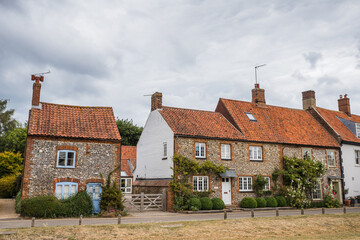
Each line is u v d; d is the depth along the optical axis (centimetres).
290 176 2812
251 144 2800
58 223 1691
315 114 3594
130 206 2606
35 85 2264
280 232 1670
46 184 1995
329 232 1733
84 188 2088
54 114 2252
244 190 2700
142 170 3064
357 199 3288
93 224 1642
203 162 2548
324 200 3027
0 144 4688
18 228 1459
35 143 2009
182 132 2528
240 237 1527
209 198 2462
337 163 3275
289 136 3064
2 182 3497
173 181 2408
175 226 1638
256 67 3394
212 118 2938
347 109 3956
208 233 1557
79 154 2114
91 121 2309
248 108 3216
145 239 1416
